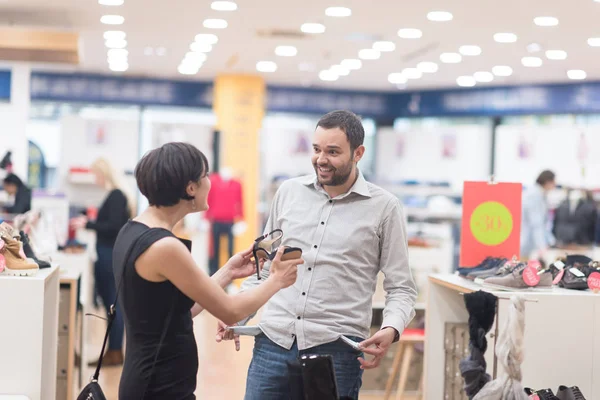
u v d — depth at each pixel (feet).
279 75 46.96
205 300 8.74
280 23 31.91
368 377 22.31
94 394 9.07
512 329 11.71
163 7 29.86
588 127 44.09
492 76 43.93
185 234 42.39
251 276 11.44
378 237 11.15
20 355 12.72
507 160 46.98
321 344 10.79
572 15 28.78
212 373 23.45
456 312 15.81
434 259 35.24
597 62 38.17
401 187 50.42
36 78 49.19
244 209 47.34
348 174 10.94
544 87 46.14
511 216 15.78
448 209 47.44
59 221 26.84
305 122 54.03
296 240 11.25
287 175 51.60
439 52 37.24
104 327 31.78
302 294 10.96
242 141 47.29
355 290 11.03
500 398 11.66
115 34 35.55
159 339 8.79
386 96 52.75
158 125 46.83
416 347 20.38
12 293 12.71
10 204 31.50
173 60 42.68
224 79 47.06
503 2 27.22
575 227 40.29
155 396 8.79
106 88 49.88
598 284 13.44
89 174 45.01
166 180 8.93
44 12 31.27
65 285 18.97
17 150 38.58
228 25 32.73
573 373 13.16
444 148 49.93
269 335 11.00
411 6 28.22
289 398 10.93
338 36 34.24
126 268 8.79
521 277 13.23
